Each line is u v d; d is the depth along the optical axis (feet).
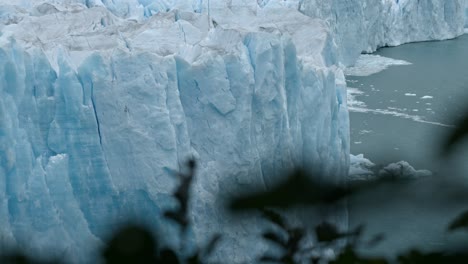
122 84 138.00
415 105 250.16
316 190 11.28
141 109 138.92
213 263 18.79
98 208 137.08
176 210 13.30
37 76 132.26
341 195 11.35
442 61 317.63
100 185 136.77
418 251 12.07
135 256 10.94
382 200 11.50
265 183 11.55
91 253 11.19
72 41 152.25
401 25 350.23
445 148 11.25
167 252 11.21
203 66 144.66
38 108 132.36
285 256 13.35
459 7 366.22
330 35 183.93
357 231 13.21
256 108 150.20
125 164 138.51
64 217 131.03
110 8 221.87
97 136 136.36
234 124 147.13
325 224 12.74
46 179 129.49
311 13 274.36
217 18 193.47
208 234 138.92
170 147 140.05
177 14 178.70
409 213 11.62
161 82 140.05
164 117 139.64
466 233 12.14
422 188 11.51
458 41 360.07
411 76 290.76
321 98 160.56
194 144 147.13
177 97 143.02
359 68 304.09
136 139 138.31
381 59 319.27
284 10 195.62
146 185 138.82
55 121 133.49
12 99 127.24
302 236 13.16
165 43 163.43
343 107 168.76
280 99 151.33
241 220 11.18
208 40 160.45
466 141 11.10
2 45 124.67
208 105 146.41
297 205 11.18
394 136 216.95
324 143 161.89
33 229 128.47
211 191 144.05
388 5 338.34
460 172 11.39
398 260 12.47
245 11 195.52
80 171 135.23
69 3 196.54
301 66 157.79
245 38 153.07
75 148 135.03
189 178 13.61
